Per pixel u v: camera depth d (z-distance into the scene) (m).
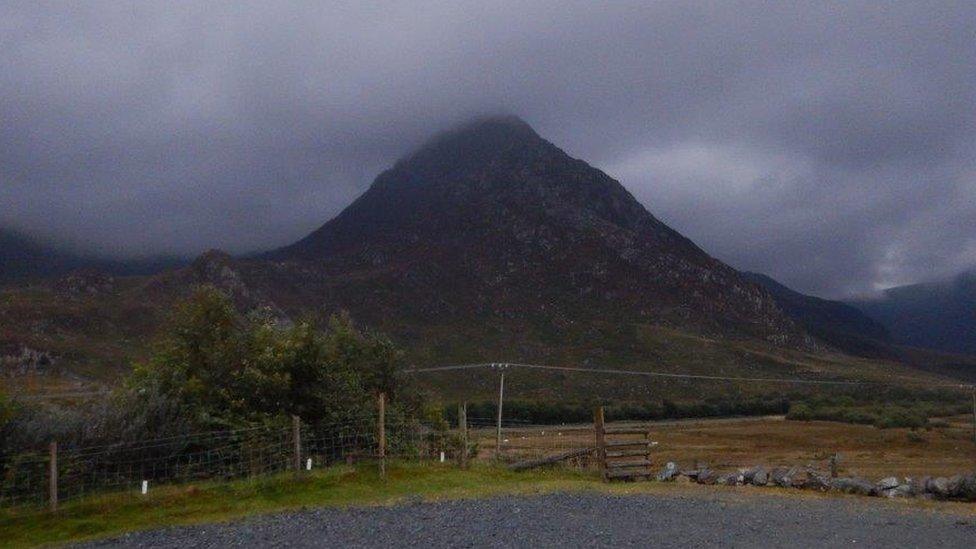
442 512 17.92
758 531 15.36
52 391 26.84
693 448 44.25
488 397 71.00
